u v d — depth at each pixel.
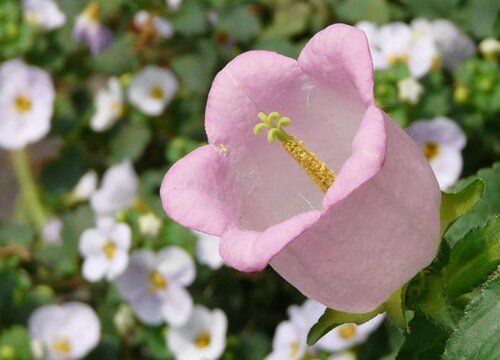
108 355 0.50
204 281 0.50
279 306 0.51
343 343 0.47
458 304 0.34
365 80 0.29
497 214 0.35
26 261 0.52
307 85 0.33
